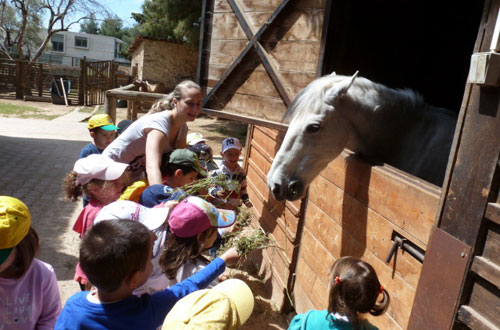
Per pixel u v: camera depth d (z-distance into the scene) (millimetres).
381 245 2328
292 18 3465
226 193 3971
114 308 1626
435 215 1885
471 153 1609
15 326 1788
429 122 3078
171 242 2262
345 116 2746
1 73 21453
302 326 1831
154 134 3111
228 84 4008
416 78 4840
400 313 2115
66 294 3629
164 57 21719
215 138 14289
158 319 1747
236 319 1465
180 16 17656
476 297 1564
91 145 4133
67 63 55312
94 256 1539
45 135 11727
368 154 3008
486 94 1552
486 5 1620
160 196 2711
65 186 2875
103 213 2395
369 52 4043
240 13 3807
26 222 1699
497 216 1460
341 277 1670
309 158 2701
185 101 3211
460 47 4945
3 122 13523
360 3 3617
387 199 2295
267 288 4086
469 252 1574
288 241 3672
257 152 5129
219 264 2141
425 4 4422
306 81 3404
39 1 31156
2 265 1657
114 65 24625
